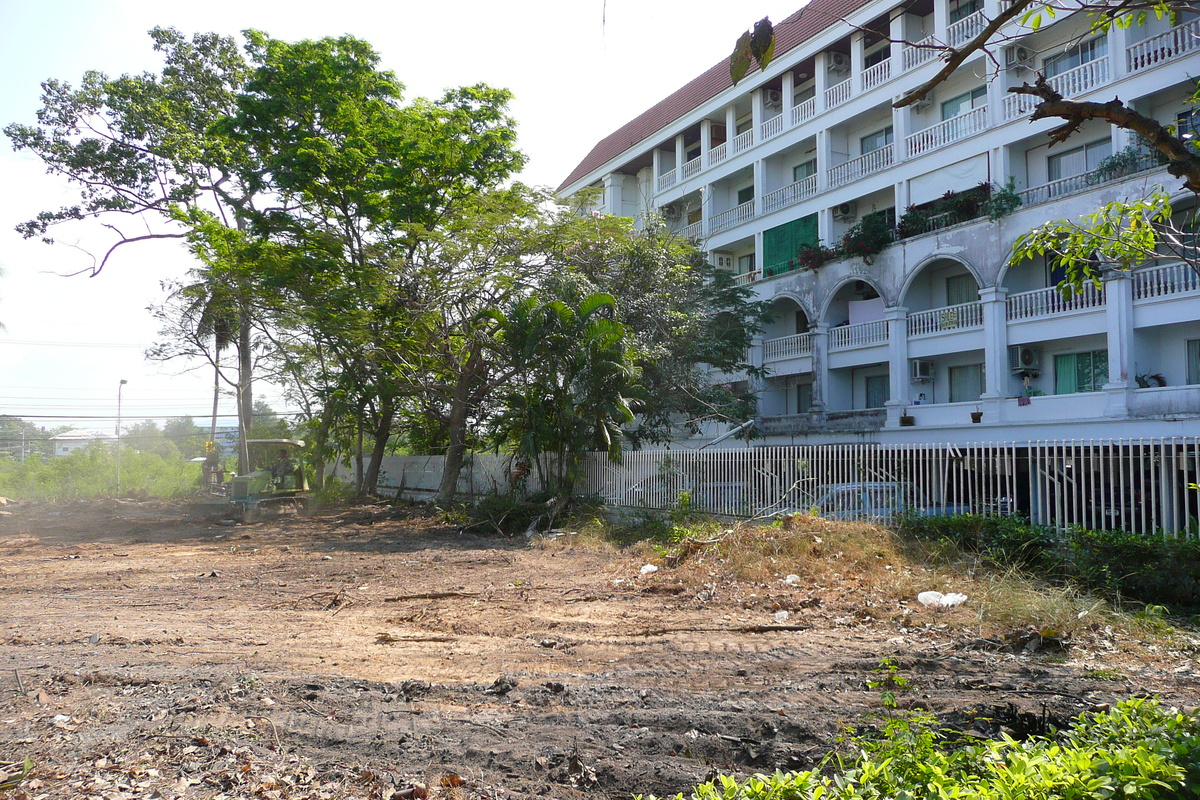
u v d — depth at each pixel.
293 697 6.28
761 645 7.96
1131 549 9.21
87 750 5.08
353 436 38.97
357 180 23.94
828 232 29.12
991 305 23.19
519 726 5.53
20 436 73.00
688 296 25.70
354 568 14.31
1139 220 5.09
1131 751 3.25
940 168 25.20
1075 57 22.48
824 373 28.95
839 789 3.48
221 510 28.03
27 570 14.63
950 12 25.56
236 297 24.77
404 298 23.09
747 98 33.38
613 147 43.78
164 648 8.23
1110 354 20.41
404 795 4.39
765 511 15.16
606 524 18.98
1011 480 11.73
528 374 21.78
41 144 30.58
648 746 5.03
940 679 6.32
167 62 32.72
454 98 25.36
